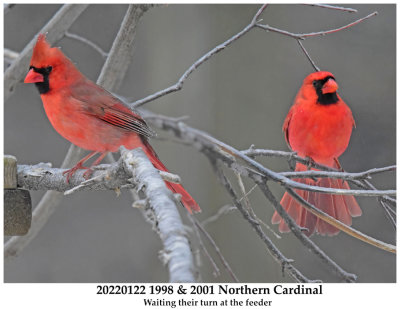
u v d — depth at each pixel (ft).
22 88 36.37
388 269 30.58
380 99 31.30
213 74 29.17
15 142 36.17
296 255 29.32
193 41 29.32
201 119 28.94
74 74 17.48
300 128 20.67
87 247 35.58
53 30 19.47
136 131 17.13
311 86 20.56
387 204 16.12
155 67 29.96
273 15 29.76
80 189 14.30
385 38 31.37
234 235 27.78
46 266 34.88
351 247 30.78
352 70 31.35
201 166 28.48
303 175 14.56
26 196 15.40
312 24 30.71
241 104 29.01
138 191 10.34
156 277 34.71
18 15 33.88
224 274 27.55
